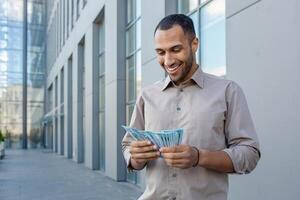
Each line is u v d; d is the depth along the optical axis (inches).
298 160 145.3
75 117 824.9
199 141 78.4
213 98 80.0
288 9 152.4
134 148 75.7
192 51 78.8
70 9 926.4
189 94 81.5
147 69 354.0
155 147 74.5
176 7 316.8
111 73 498.6
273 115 161.0
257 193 170.6
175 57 76.4
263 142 167.6
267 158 164.2
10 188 433.1
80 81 804.0
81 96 804.6
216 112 79.0
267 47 165.8
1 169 657.6
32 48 1521.9
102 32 618.8
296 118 147.1
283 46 155.3
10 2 1497.3
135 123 88.8
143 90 88.4
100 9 573.6
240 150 76.2
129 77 462.0
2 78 1470.2
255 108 174.1
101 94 622.2
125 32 478.3
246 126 79.8
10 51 1488.7
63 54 1069.1
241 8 185.3
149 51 348.8
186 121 79.8
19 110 1480.1
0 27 1482.5
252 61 176.6
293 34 149.6
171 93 83.4
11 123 1466.5
